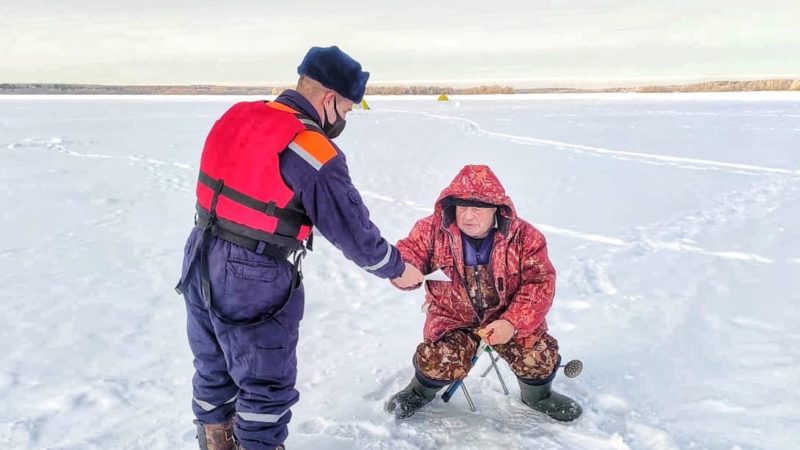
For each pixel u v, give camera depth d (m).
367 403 2.66
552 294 2.39
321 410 2.62
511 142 12.74
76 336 3.44
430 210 6.71
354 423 2.49
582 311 3.71
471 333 2.49
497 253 2.38
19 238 5.62
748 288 4.02
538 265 2.40
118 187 8.18
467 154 11.08
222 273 1.92
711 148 10.89
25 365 3.07
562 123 16.70
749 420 2.48
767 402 2.61
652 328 3.42
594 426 2.44
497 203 2.29
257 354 1.98
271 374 2.01
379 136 14.52
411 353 3.17
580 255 4.82
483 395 2.69
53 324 3.61
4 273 4.59
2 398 2.73
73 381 2.90
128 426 2.51
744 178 7.94
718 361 3.01
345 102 2.07
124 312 3.81
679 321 3.51
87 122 19.30
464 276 2.43
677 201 6.73
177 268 4.73
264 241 1.90
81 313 3.79
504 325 2.33
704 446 2.31
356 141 13.49
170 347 3.31
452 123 17.78
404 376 2.90
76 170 9.59
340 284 4.33
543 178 8.39
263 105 1.96
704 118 17.17
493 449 2.33
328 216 1.91
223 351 2.02
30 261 4.90
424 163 10.16
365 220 1.99
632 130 14.30
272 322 1.99
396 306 3.90
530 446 2.33
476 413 2.56
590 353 3.10
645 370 2.91
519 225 2.41
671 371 2.90
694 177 8.11
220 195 1.90
